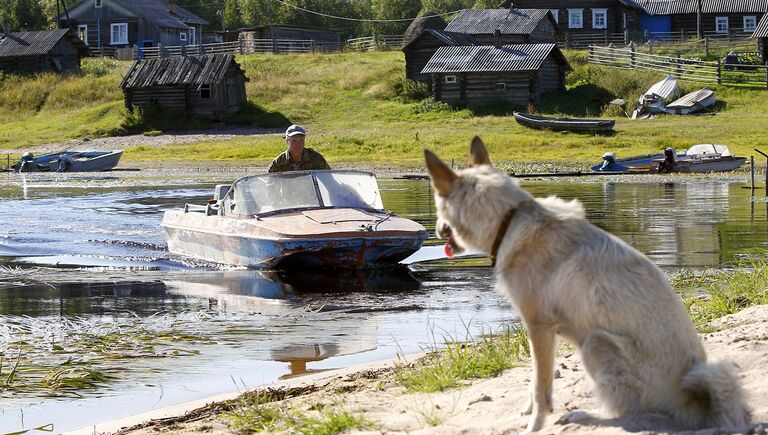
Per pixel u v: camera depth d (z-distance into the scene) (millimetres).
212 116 54750
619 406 3990
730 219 17266
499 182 4281
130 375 6941
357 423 4836
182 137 50812
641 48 62812
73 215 19562
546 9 69812
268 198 12594
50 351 7789
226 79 54969
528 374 5785
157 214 19750
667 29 75500
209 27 129000
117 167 39250
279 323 8898
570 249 4121
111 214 19766
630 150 38875
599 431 3928
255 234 11875
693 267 11586
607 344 3971
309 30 81750
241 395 6148
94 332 8555
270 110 55906
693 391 4008
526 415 4570
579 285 4043
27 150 48062
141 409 6043
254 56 69312
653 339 3986
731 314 7250
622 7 70750
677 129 43031
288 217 12172
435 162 4352
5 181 31859
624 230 15820
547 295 4133
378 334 8312
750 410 4082
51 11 115312
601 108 52875
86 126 54219
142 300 10281
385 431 4668
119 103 57750
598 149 39688
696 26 74500
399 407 5281
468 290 10625
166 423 5582
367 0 128000
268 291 10742
